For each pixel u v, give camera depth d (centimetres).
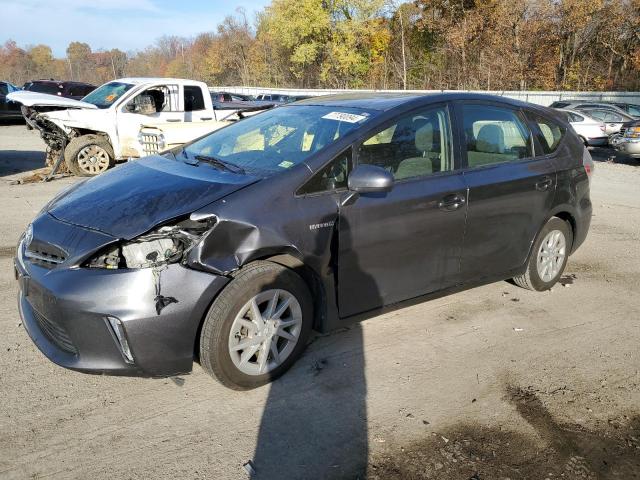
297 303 327
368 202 342
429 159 381
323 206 325
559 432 298
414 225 364
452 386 339
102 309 276
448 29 3819
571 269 568
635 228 758
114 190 332
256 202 308
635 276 552
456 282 407
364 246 345
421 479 260
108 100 1079
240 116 988
